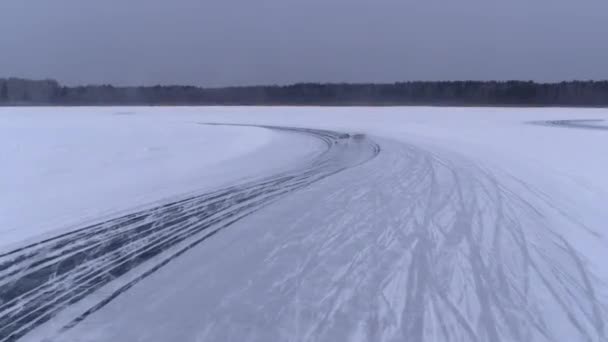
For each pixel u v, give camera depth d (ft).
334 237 21.72
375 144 71.36
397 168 44.70
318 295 15.39
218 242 21.26
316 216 25.75
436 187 34.24
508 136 83.25
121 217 26.05
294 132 98.53
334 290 15.80
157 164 48.70
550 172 41.22
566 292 15.84
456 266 17.99
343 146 68.59
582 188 33.73
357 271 17.48
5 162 49.03
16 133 87.86
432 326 13.41
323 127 115.14
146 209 27.99
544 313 14.30
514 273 17.40
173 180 38.52
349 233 22.31
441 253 19.43
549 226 23.73
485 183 35.78
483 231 22.63
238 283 16.43
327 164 48.34
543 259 18.93
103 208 28.30
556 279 16.92
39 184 36.60
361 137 85.25
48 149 62.08
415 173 41.24
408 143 72.33
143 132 95.04
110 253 19.93
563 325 13.60
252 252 19.74
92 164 48.49
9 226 24.16
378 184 35.86
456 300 15.10
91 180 38.58
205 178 39.50
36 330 13.29
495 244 20.65
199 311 14.28
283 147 67.21
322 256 19.13
